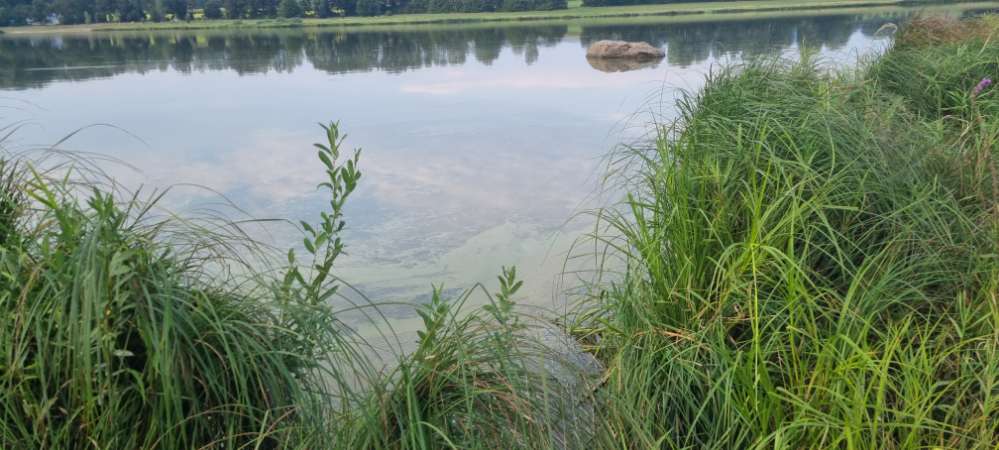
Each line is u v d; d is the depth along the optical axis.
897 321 1.95
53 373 1.49
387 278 3.22
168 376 1.45
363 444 1.56
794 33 14.86
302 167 5.18
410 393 1.58
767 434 1.67
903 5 23.83
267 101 8.27
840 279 2.24
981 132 3.14
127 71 11.57
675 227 2.41
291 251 1.96
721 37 15.00
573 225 3.85
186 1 30.23
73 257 1.50
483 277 3.22
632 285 2.32
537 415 1.68
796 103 3.27
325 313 1.79
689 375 1.87
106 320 1.42
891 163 2.62
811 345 1.88
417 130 6.50
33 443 1.48
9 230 1.78
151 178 4.82
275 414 1.66
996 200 2.31
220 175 4.94
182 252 1.82
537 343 2.10
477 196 4.43
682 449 1.69
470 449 1.57
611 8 32.75
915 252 2.18
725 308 2.10
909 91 4.96
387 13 32.47
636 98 7.87
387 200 4.38
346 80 10.25
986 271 1.93
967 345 1.81
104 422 1.46
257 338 1.70
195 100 8.38
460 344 1.71
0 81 10.25
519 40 16.94
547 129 6.39
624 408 1.72
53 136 6.19
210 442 1.58
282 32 22.44
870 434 1.60
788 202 2.37
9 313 1.50
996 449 1.50
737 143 2.73
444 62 12.52
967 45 5.54
